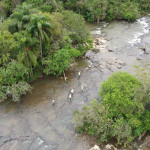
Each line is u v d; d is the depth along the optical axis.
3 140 19.27
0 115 22.06
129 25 47.88
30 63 26.22
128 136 18.55
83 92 25.75
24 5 28.92
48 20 26.38
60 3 46.69
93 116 19.09
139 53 35.12
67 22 31.00
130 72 29.62
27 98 24.56
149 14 55.50
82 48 32.84
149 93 19.28
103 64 31.88
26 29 24.84
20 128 20.53
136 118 19.05
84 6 50.25
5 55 24.77
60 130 20.41
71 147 18.77
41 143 19.06
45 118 21.78
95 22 50.16
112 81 20.91
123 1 52.72
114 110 19.11
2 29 26.14
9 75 24.11
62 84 27.17
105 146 18.88
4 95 23.70
